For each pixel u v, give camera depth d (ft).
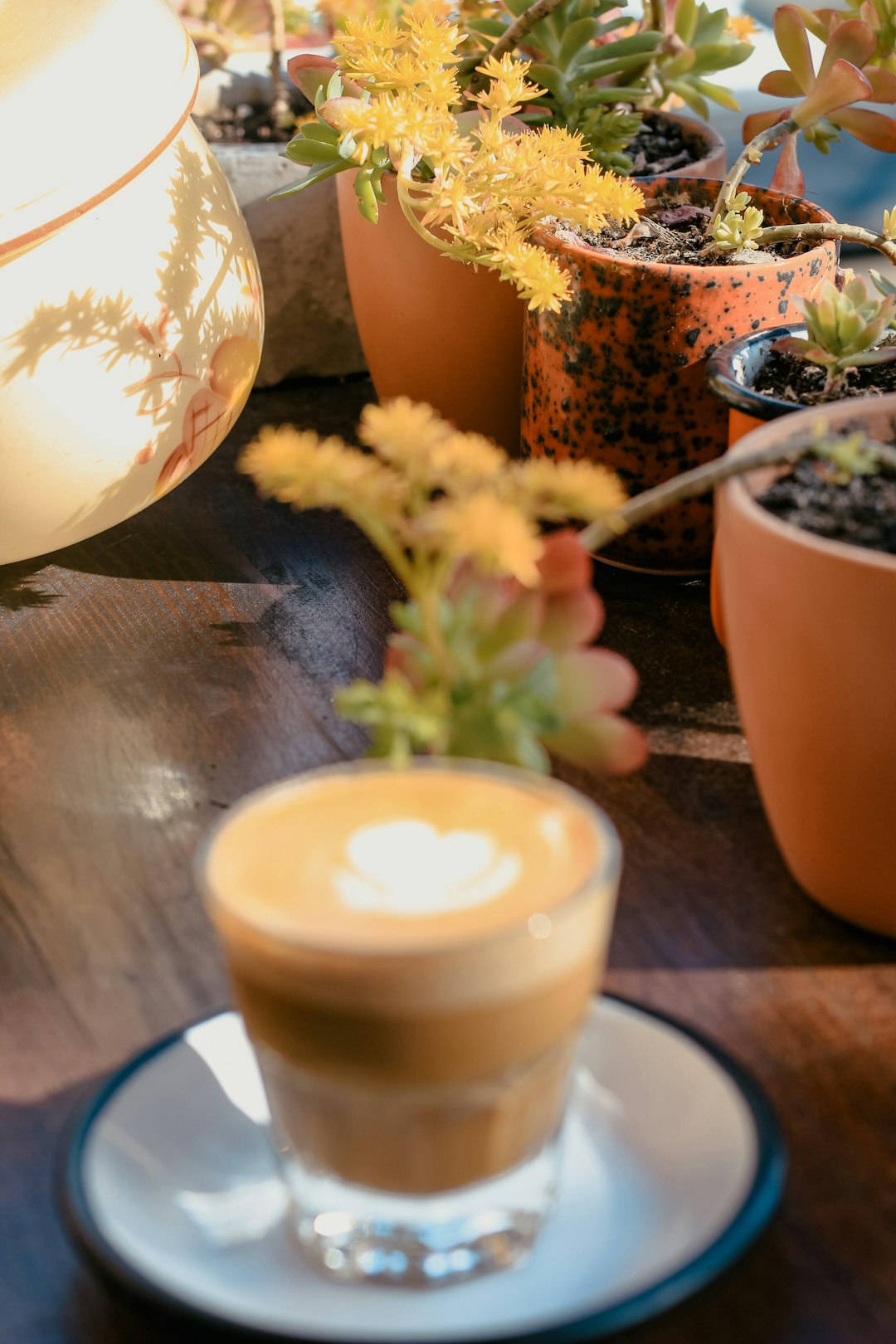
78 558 3.08
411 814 1.76
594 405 2.71
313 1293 1.73
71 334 2.55
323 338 3.83
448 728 1.85
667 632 2.70
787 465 2.12
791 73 2.96
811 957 2.11
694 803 2.35
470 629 1.88
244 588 2.93
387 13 3.18
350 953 1.61
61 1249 1.84
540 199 2.64
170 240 2.65
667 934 2.15
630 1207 1.77
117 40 2.56
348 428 3.61
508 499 1.87
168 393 2.69
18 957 2.15
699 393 2.66
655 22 3.55
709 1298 1.78
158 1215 1.75
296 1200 1.77
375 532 1.86
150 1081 1.85
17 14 2.54
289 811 1.77
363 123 2.55
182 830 2.33
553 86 3.29
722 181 3.05
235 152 3.58
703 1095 1.82
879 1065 1.98
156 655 2.68
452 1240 1.74
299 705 2.56
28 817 2.36
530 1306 1.71
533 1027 1.68
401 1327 1.70
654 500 1.96
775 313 2.63
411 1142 1.72
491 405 3.25
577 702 1.88
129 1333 1.78
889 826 2.03
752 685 2.09
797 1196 1.86
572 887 1.68
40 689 2.62
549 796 1.76
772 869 2.24
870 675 1.97
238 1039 1.90
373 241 3.12
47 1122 1.95
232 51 4.16
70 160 2.47
